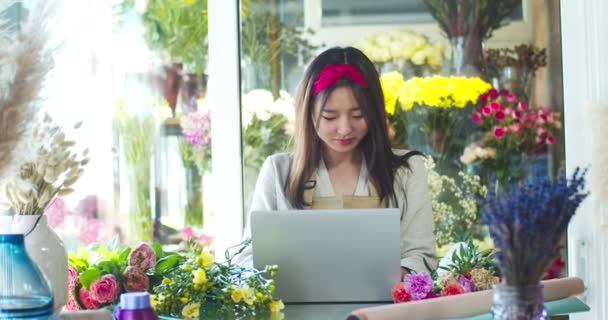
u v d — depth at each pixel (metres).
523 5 3.78
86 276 2.30
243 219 3.63
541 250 1.57
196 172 4.31
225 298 2.16
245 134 3.71
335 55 2.91
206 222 4.30
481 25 3.78
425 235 2.85
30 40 1.71
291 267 2.28
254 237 2.28
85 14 4.08
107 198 4.27
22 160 1.76
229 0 3.59
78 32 3.95
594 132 2.97
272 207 2.91
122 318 1.69
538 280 1.60
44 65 1.74
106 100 4.20
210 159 4.31
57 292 2.03
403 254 2.81
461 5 3.79
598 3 3.07
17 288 1.72
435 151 3.78
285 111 3.73
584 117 3.07
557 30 3.76
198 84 4.35
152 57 4.33
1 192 2.00
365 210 2.27
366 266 2.27
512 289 1.58
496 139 3.76
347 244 2.27
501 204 1.59
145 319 1.69
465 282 2.23
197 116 4.33
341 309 2.18
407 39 3.81
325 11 3.79
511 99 3.77
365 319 1.80
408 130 3.79
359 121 2.84
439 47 3.80
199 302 2.12
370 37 3.81
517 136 3.75
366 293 2.28
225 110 3.61
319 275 2.27
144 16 4.32
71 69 3.93
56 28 1.76
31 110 1.74
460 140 3.78
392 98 3.80
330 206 2.89
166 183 4.32
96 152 4.21
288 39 3.77
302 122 2.90
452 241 3.74
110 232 4.27
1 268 1.72
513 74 3.78
